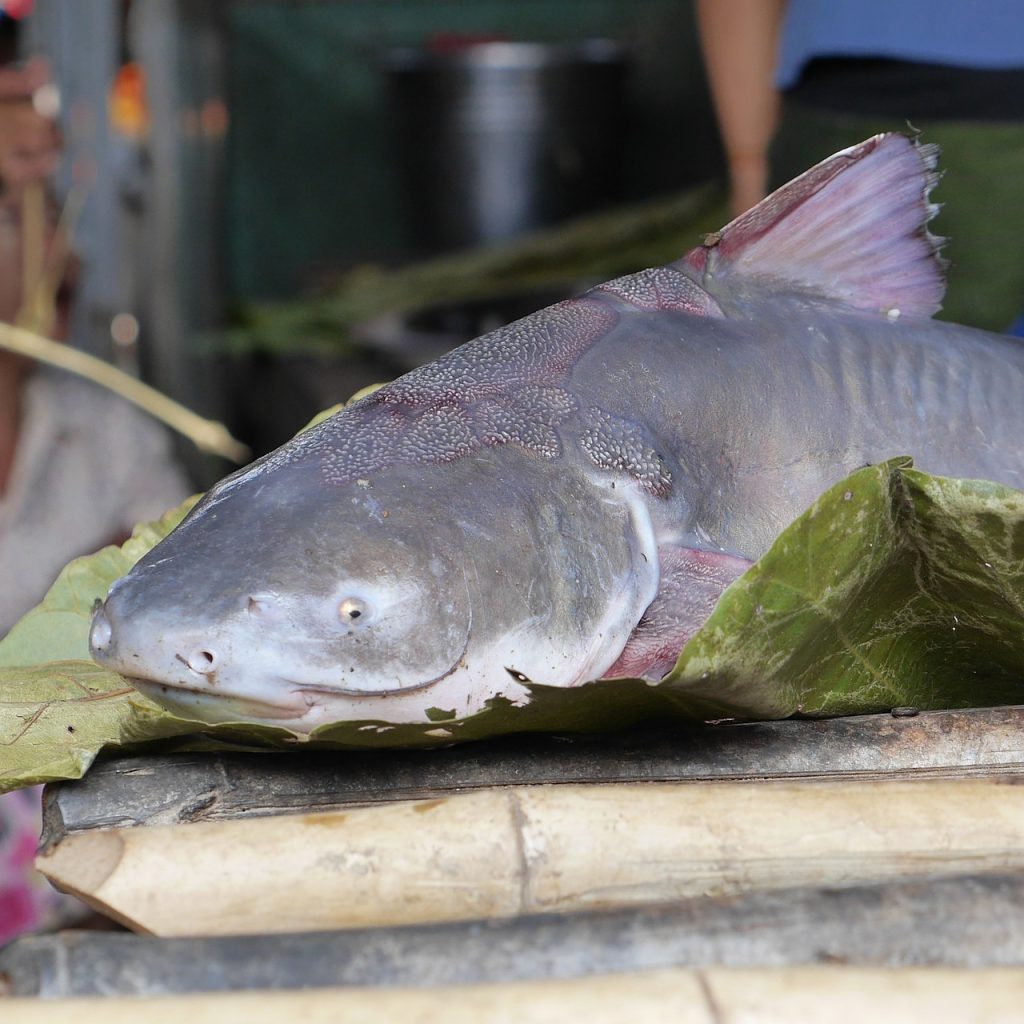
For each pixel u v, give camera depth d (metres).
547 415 1.25
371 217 5.72
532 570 1.21
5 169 2.00
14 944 1.03
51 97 2.03
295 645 1.16
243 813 1.18
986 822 1.10
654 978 0.99
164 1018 0.97
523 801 1.10
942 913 1.04
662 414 1.28
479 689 1.19
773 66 2.26
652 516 1.26
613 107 4.93
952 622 1.25
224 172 3.96
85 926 1.34
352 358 4.14
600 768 1.18
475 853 1.09
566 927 1.03
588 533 1.23
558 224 4.93
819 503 1.16
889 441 1.34
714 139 5.40
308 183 5.63
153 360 3.58
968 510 1.19
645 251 4.53
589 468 1.24
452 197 4.91
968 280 1.94
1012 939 1.03
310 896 1.08
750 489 1.31
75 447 2.17
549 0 5.54
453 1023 0.97
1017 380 1.39
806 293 1.38
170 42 3.56
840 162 1.35
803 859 1.09
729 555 1.27
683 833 1.10
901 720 1.21
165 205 3.55
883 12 1.89
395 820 1.10
